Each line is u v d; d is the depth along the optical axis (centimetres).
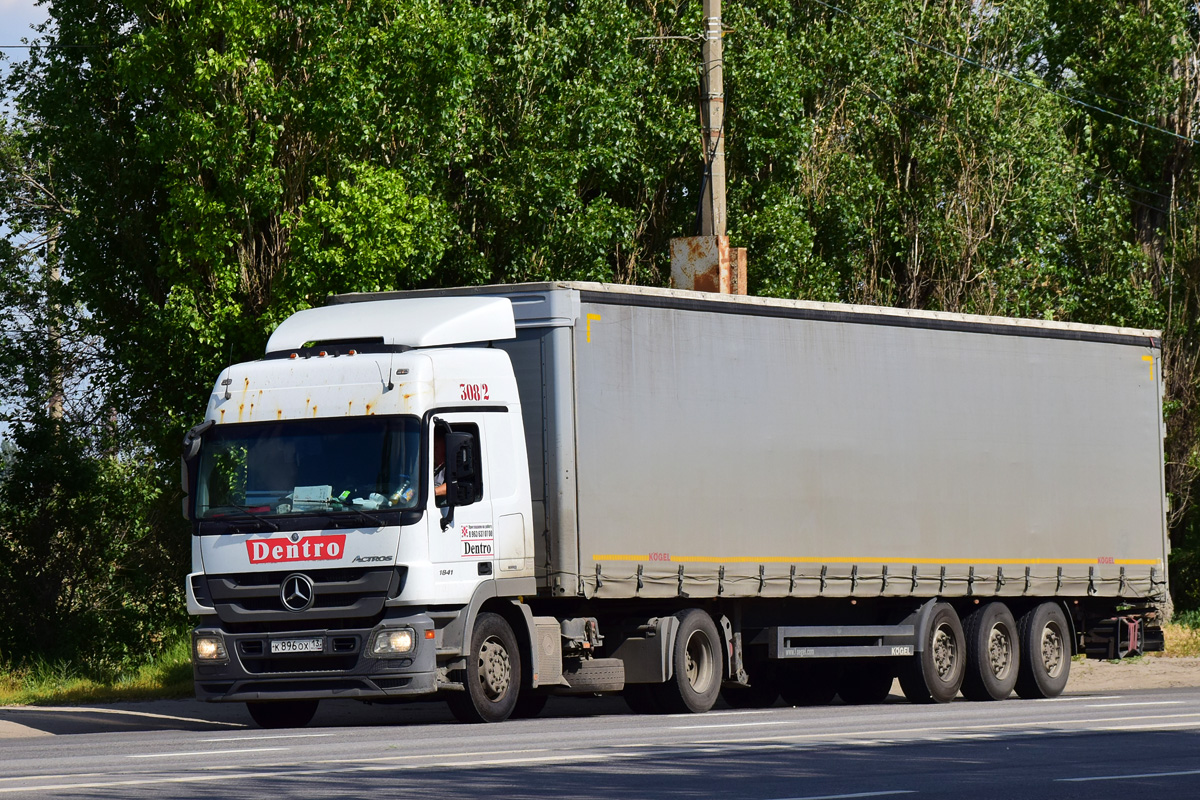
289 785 1652
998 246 5625
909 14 5675
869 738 2278
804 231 4950
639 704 3106
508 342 2906
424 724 2794
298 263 3978
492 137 4459
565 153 4459
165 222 4097
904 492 3422
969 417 3569
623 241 4728
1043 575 3691
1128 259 6581
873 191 5481
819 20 5428
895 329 3447
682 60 4869
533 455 2869
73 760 2028
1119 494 3894
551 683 2870
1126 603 4003
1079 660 5212
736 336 3147
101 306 4572
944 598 3581
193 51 3959
